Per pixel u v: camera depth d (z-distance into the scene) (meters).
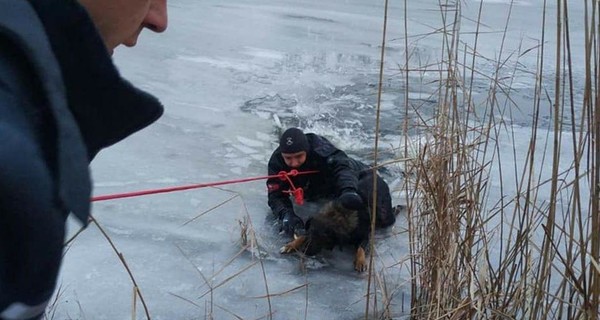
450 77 3.11
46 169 0.61
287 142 4.06
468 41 7.98
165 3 0.93
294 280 3.52
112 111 0.80
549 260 2.66
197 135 5.16
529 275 2.87
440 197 2.94
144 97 0.82
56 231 0.61
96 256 3.61
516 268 2.94
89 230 3.84
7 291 0.59
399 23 9.02
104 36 0.83
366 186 3.80
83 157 0.66
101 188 4.30
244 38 7.96
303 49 7.56
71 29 0.73
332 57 7.25
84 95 0.77
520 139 5.16
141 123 0.84
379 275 3.20
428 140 3.33
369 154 4.86
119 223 3.94
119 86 0.79
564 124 5.55
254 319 3.18
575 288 2.42
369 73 6.68
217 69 6.69
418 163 3.08
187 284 3.43
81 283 3.37
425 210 3.04
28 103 0.63
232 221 4.04
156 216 4.04
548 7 10.84
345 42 7.93
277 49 7.53
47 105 0.64
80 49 0.75
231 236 3.89
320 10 9.88
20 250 0.59
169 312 3.20
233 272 3.56
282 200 4.05
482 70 6.70
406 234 3.88
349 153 4.88
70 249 3.64
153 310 3.21
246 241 3.80
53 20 0.72
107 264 3.54
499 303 2.85
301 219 4.01
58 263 0.63
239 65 6.86
